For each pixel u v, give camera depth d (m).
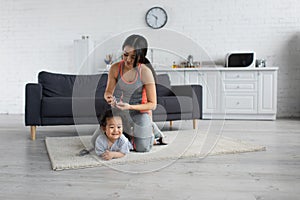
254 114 4.69
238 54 4.79
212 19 5.25
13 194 1.42
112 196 1.40
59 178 1.66
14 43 5.68
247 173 1.76
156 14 5.34
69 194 1.42
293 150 2.37
